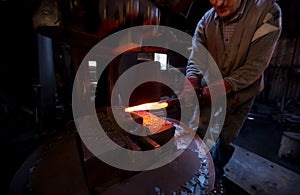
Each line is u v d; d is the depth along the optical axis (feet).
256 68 4.10
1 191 5.99
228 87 4.14
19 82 14.23
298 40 18.15
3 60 13.42
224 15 4.30
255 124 14.25
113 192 2.22
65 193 2.13
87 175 2.16
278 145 10.35
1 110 12.85
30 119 12.75
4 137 9.95
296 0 14.58
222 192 2.64
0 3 8.20
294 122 13.42
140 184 2.39
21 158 7.97
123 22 2.10
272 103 20.17
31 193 2.17
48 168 2.54
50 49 8.68
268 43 4.02
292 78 18.78
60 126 9.50
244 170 6.95
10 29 10.66
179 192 2.35
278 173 6.77
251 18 4.12
